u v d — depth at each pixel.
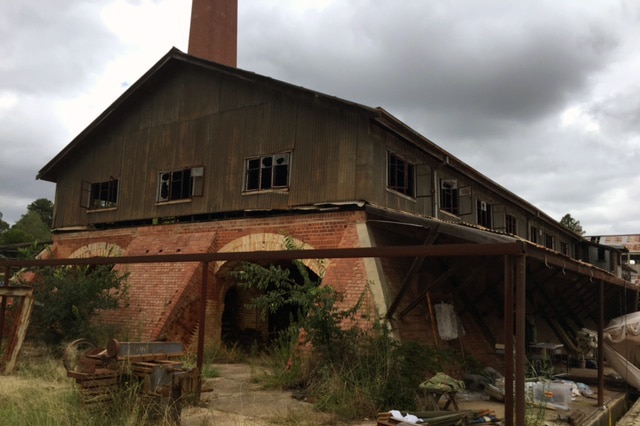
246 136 14.52
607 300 16.47
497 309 14.59
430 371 8.71
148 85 16.86
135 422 6.02
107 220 17.44
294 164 13.38
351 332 9.41
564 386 9.27
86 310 13.19
